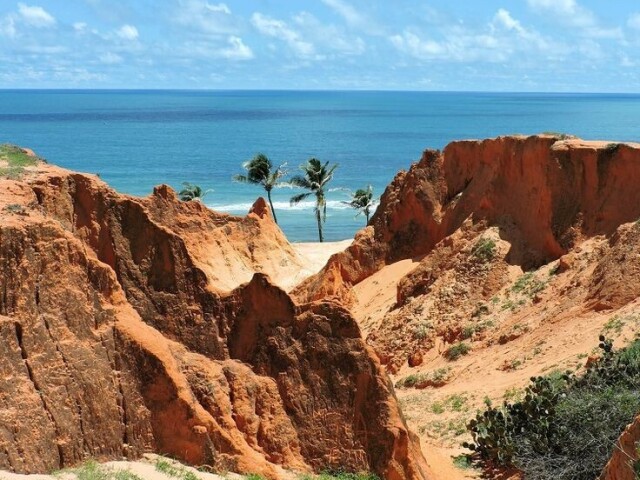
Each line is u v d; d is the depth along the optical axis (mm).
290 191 134875
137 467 20594
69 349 21000
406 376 37750
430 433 30234
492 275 39938
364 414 23094
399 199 48312
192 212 45531
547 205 39938
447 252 42812
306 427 23156
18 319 20391
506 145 42906
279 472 22266
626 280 33656
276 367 23656
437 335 39250
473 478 25500
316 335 23609
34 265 20953
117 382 21547
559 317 35094
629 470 20625
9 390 19750
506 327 37000
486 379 33656
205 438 21562
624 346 29547
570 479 24312
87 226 25469
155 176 151250
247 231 49781
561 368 30453
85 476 19234
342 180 151125
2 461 19031
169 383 21703
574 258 37625
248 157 185875
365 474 22719
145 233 25062
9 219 21578
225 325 24281
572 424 25312
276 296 24000
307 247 75000
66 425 20359
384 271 47312
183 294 24547
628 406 24766
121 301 22594
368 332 42562
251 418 22875
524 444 25844
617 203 37750
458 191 46500
